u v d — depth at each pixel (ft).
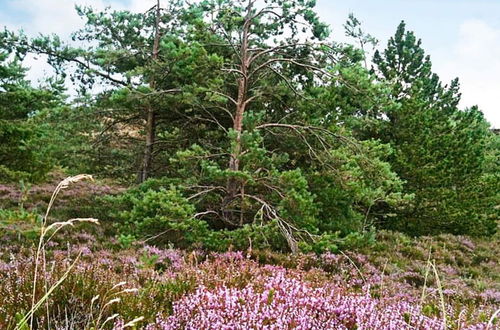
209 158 46.26
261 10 44.93
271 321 11.82
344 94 44.68
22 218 24.97
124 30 56.95
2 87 46.26
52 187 60.95
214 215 45.50
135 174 58.03
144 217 39.81
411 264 45.60
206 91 43.27
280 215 40.32
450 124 67.31
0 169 44.01
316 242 38.86
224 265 20.84
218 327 11.52
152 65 48.75
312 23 43.75
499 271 48.75
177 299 15.69
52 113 50.96
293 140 46.80
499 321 13.42
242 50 45.62
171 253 36.04
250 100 45.73
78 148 53.21
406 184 56.80
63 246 38.22
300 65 43.60
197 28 45.98
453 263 49.32
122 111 53.93
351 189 42.24
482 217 59.31
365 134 59.11
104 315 12.67
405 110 57.82
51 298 12.64
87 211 51.19
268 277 18.47
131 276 21.67
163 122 55.77
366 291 15.23
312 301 13.46
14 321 11.03
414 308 14.10
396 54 80.74
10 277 13.94
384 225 58.90
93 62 55.93
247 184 43.93
